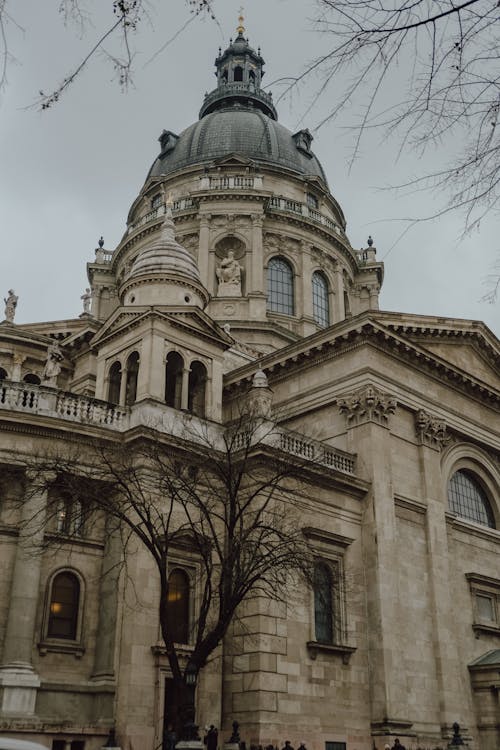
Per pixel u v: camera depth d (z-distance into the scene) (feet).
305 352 116.37
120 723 79.36
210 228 177.78
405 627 100.22
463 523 117.19
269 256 179.11
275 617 88.12
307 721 86.79
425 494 111.24
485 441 126.41
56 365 98.84
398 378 114.21
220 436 102.42
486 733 102.27
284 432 102.27
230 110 215.10
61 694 81.00
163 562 70.54
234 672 87.30
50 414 90.53
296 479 96.99
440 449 116.98
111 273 197.26
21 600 81.10
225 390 126.31
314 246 184.55
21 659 79.15
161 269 124.16
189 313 110.63
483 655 110.52
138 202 201.57
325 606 96.07
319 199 197.57
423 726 96.12
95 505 88.33
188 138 205.26
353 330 111.04
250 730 82.89
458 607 110.73
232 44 244.01
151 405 96.89
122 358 108.37
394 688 94.02
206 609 69.41
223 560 73.10
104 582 88.43
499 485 128.36
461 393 124.88
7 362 133.90
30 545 80.94
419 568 106.22
